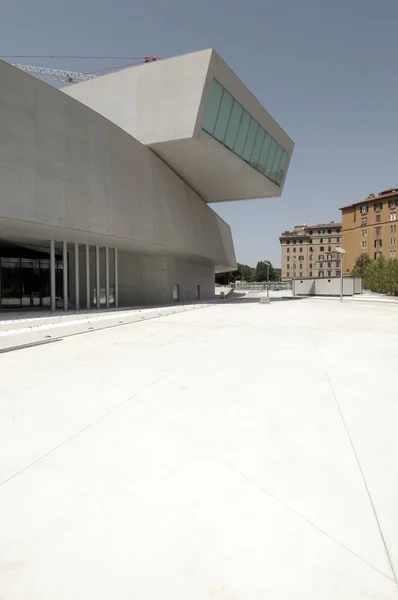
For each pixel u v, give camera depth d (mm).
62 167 16172
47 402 4547
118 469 2861
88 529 2160
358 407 4305
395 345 8898
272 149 29938
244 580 1802
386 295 44219
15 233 18062
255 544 2041
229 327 13023
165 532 2133
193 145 22016
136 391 5020
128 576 1827
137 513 2309
